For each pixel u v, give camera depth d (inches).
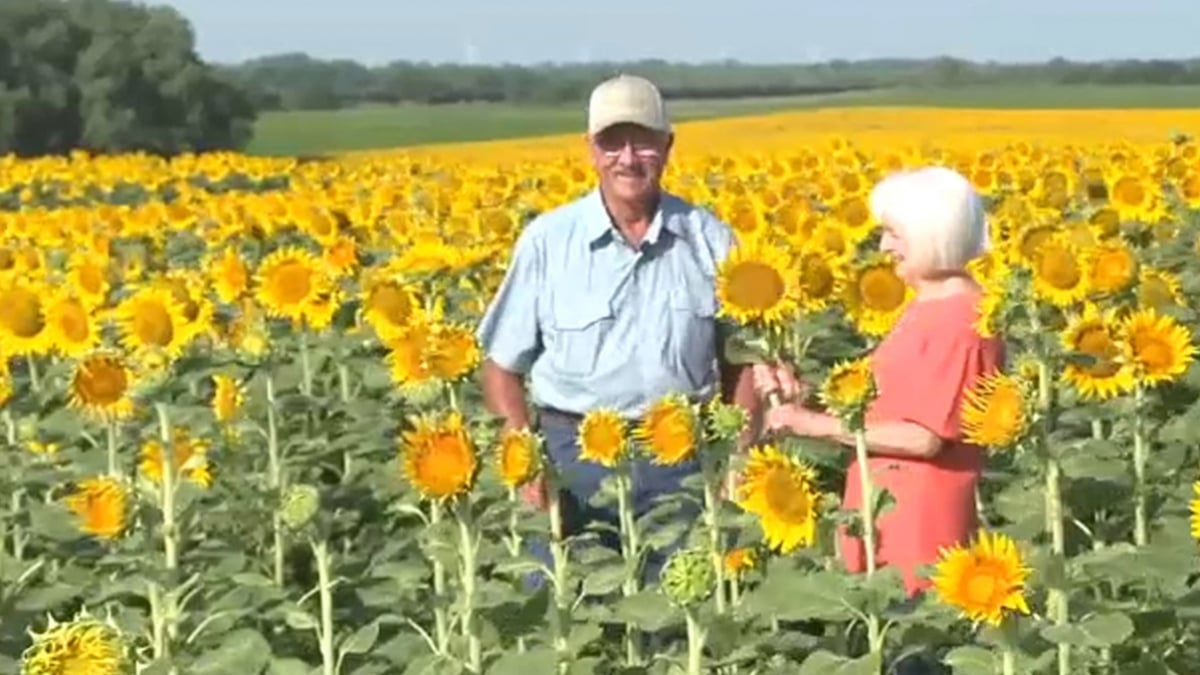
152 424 317.7
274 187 1222.3
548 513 263.3
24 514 311.1
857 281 309.1
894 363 253.6
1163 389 335.0
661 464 249.4
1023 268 292.5
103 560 271.1
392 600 259.3
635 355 289.7
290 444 354.3
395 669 247.4
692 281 292.2
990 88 4094.5
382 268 447.2
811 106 3435.0
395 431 366.3
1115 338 240.7
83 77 2888.8
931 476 253.0
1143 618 223.8
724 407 236.2
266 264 365.1
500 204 780.0
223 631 252.1
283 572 307.1
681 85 4859.7
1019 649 200.7
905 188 257.0
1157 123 1834.4
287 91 4699.8
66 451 357.7
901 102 3385.8
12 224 757.9
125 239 713.0
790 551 230.2
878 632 213.2
